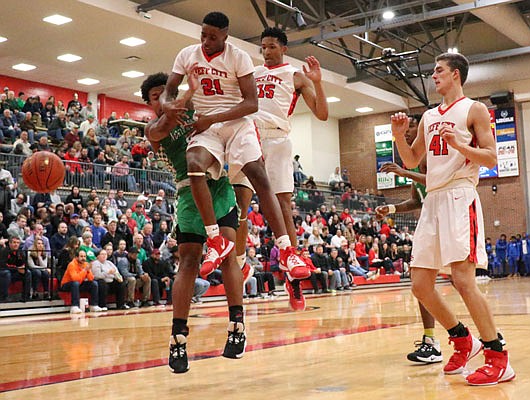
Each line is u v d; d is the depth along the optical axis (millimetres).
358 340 5684
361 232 20203
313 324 7449
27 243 11727
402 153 4207
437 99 23438
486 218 23875
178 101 3260
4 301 11016
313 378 3758
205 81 3441
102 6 14719
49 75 20266
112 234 12969
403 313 8773
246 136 3422
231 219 3523
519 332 5809
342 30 17406
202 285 13062
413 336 5855
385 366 4160
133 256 12453
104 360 4879
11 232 11781
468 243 3646
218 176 3457
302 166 25344
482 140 3730
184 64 3496
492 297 11648
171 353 3336
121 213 14781
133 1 16688
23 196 13164
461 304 9898
